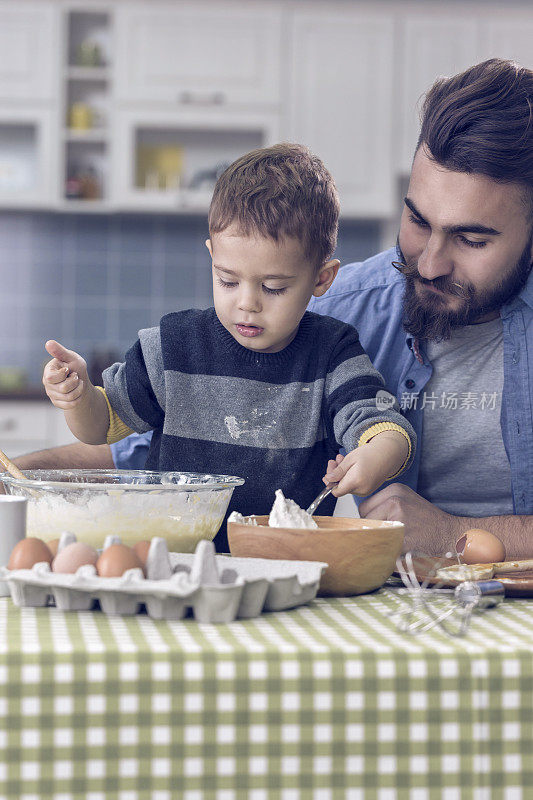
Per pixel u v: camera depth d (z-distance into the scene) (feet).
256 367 3.71
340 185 11.92
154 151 12.12
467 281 3.53
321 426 3.72
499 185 3.32
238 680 1.87
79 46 12.07
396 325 4.27
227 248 3.26
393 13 11.89
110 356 11.99
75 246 12.63
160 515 2.86
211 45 11.75
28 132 12.08
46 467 4.33
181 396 3.70
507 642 2.00
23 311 12.60
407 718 1.89
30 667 1.83
